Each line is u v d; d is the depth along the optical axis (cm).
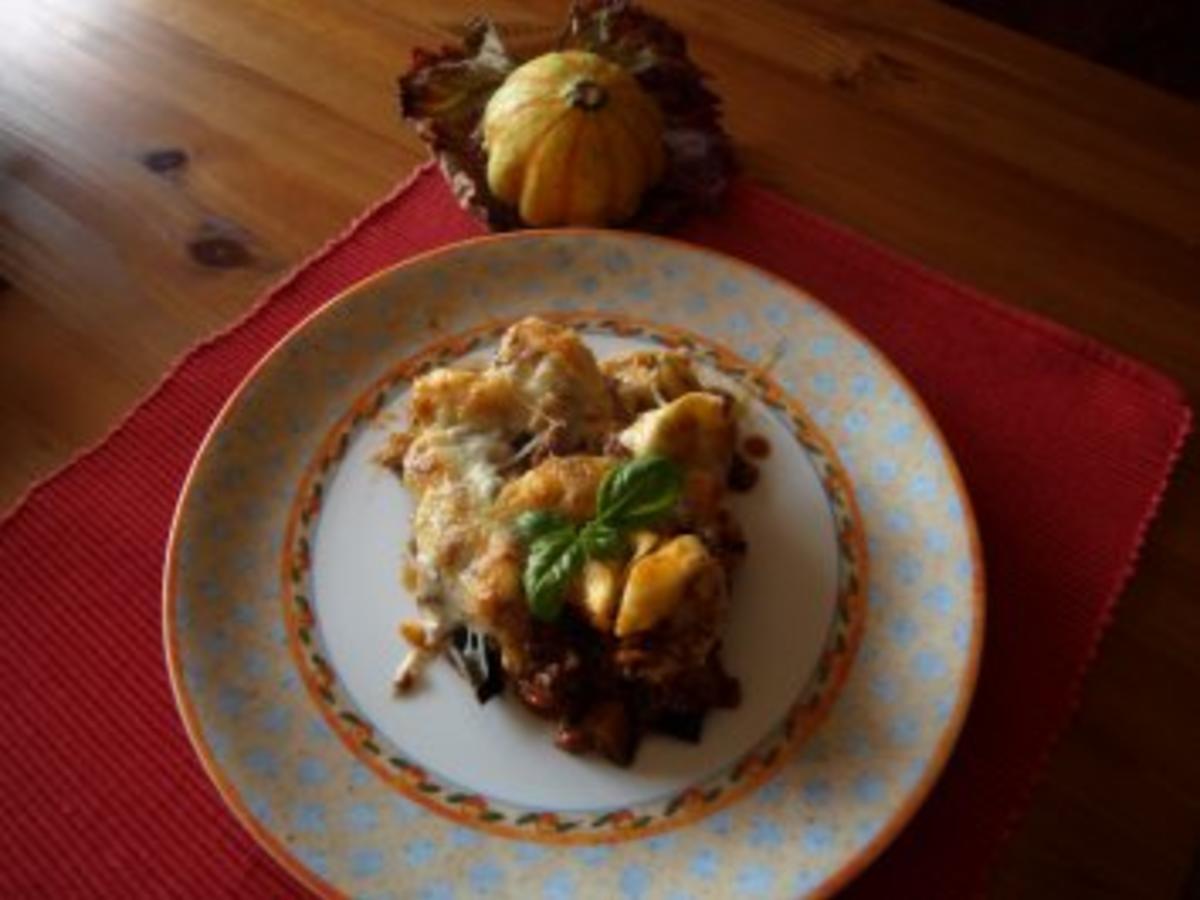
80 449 37
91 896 29
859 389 37
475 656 32
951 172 44
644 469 30
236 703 31
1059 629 33
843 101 47
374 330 39
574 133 40
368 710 32
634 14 45
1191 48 71
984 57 48
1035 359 39
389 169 46
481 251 40
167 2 52
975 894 29
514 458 33
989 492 36
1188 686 32
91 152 46
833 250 42
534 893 28
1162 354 40
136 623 34
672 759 31
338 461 37
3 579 34
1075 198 44
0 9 52
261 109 48
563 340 35
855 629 33
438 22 50
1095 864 29
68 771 31
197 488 34
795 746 30
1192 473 36
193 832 30
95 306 41
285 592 34
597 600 29
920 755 29
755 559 34
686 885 28
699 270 40
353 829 29
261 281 42
